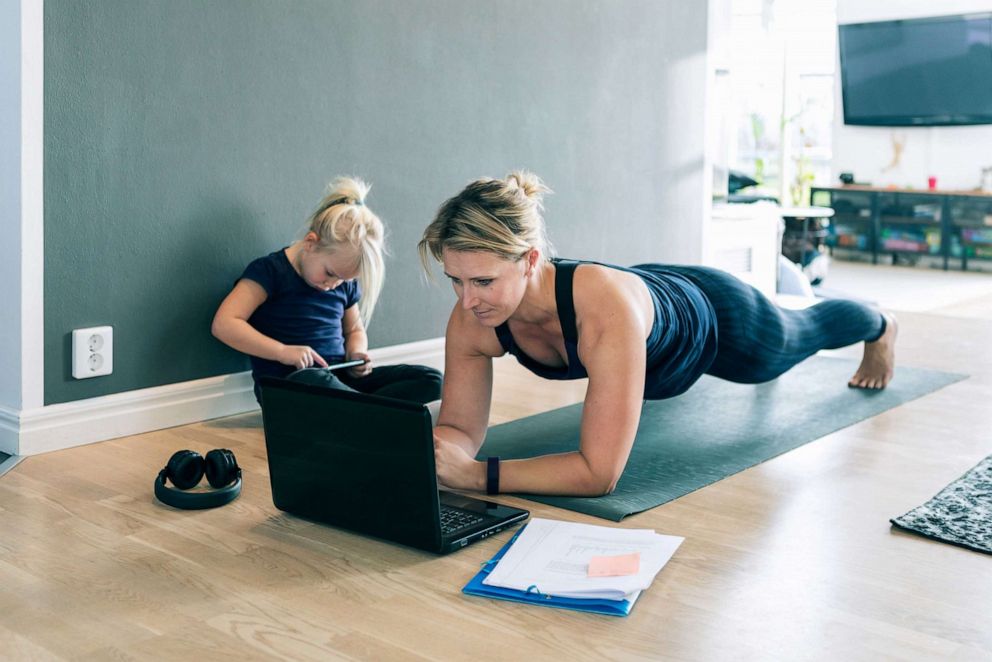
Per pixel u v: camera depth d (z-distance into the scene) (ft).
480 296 6.61
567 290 7.13
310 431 6.81
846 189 27.96
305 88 10.49
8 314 8.63
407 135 11.62
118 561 6.40
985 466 8.50
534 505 7.42
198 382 9.85
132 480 8.03
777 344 9.16
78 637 5.38
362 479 6.63
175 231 9.53
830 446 9.14
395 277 11.73
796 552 6.62
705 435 9.43
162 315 9.53
